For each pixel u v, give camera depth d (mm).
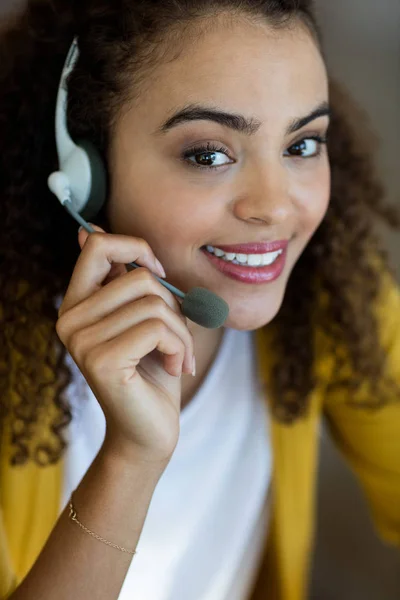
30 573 841
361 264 1196
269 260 922
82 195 903
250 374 1137
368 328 1175
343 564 1725
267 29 834
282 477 1156
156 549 1108
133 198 899
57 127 917
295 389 1153
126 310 783
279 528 1164
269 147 851
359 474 1301
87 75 900
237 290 923
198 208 863
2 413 1058
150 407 792
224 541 1152
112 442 815
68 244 1059
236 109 827
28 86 1021
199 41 828
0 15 1317
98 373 772
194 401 1069
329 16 2535
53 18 1001
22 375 1055
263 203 852
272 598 1212
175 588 1145
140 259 818
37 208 1045
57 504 1070
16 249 1050
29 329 1056
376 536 1756
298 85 849
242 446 1138
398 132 2338
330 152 1204
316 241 1176
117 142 894
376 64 2561
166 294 810
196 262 909
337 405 1243
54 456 1044
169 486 1090
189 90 832
